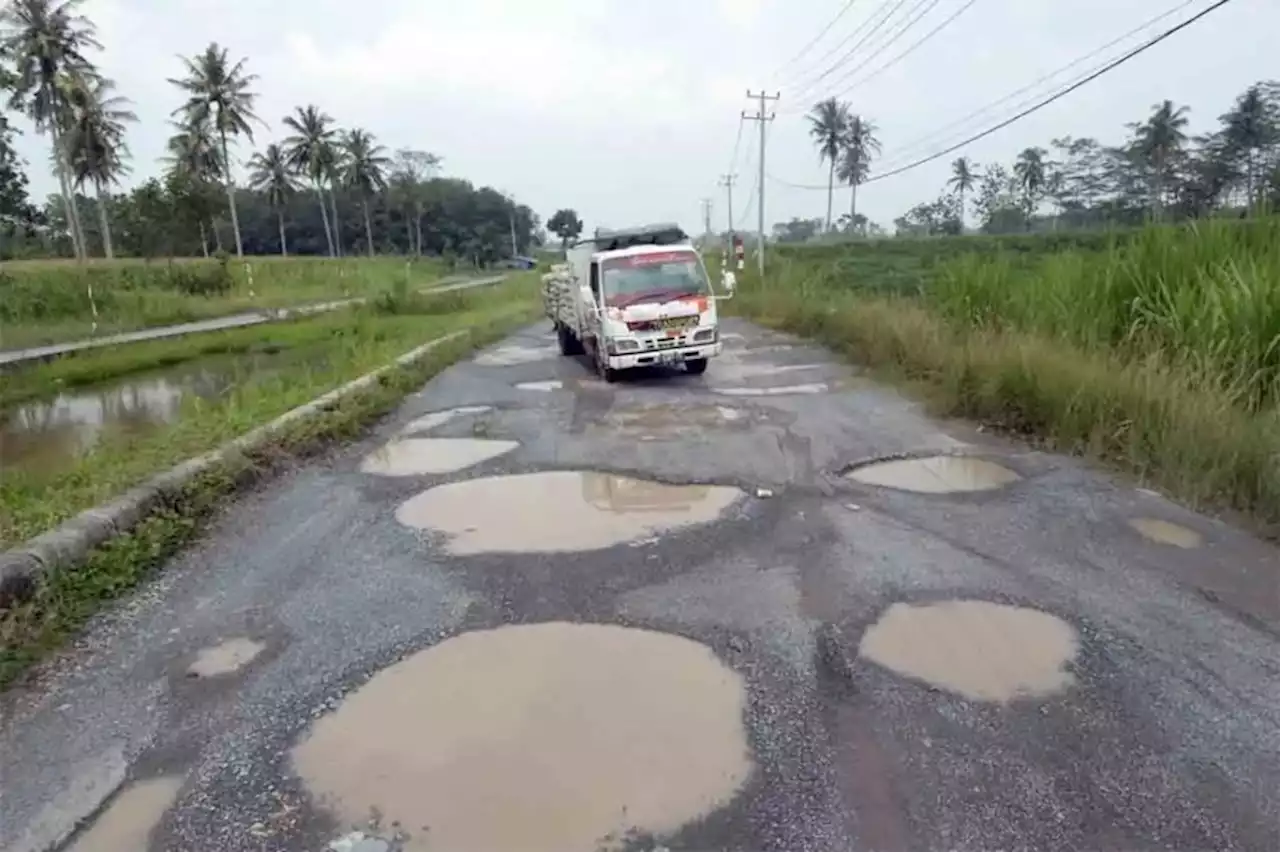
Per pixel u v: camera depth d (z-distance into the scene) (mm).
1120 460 6719
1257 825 2598
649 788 2822
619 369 12266
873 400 10016
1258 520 5316
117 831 2709
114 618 4344
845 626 4027
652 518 5770
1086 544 5039
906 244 60438
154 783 2961
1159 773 2855
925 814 2664
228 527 5855
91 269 39750
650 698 3406
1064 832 2576
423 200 91312
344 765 3016
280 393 10758
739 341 17266
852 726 3166
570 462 7438
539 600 4430
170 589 4738
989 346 9789
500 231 105000
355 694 3520
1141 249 9867
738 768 2920
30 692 3609
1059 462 6906
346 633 4117
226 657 3902
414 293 32656
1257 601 4215
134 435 9859
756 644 3861
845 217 92250
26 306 28000
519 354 17172
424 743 3135
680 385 11867
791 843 2543
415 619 4254
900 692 3406
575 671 3654
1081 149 72938
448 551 5230
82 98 40844
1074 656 3684
